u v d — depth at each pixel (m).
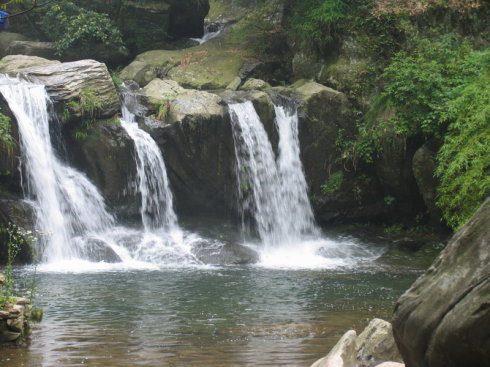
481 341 3.44
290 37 23.12
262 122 18.98
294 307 9.75
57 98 17.27
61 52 22.66
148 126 18.08
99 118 17.62
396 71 18.30
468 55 18.61
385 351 5.84
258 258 16.47
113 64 23.78
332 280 13.11
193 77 22.00
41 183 16.59
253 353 6.60
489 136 14.37
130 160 17.64
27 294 10.46
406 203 19.44
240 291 11.33
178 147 18.11
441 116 16.44
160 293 10.93
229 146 18.52
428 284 3.80
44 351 6.62
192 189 18.50
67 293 10.72
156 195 18.09
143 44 24.50
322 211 19.62
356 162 19.31
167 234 17.66
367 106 20.02
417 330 3.75
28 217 15.72
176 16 25.72
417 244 18.53
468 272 3.61
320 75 21.42
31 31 24.36
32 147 16.55
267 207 18.92
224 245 16.61
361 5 21.52
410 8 20.50
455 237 3.78
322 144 19.45
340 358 5.04
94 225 17.11
